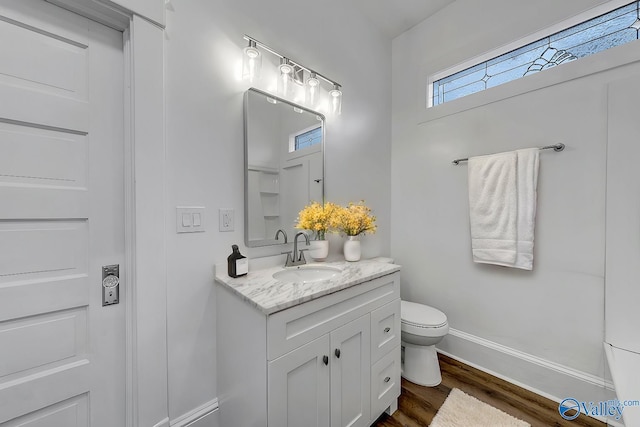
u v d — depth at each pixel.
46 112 0.94
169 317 1.15
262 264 1.46
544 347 1.62
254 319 0.97
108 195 1.06
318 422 1.08
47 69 0.94
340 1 1.94
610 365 1.24
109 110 1.06
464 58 1.95
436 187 2.12
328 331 1.12
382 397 1.39
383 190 2.33
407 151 2.31
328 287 1.12
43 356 0.94
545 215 1.62
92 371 1.03
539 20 1.62
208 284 1.27
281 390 0.95
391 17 2.17
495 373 1.80
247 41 1.40
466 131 1.95
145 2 1.05
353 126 2.05
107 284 1.05
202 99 1.24
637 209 1.32
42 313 0.94
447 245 2.06
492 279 1.84
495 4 1.80
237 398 1.11
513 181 1.67
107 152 1.06
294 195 1.63
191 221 1.21
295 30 1.65
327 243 1.73
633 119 1.33
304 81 1.69
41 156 0.93
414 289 2.27
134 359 1.06
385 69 2.35
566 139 1.53
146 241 1.07
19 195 0.89
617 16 1.44
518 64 1.77
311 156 1.74
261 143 1.46
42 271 0.94
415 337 1.67
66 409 0.99
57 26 0.96
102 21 1.03
